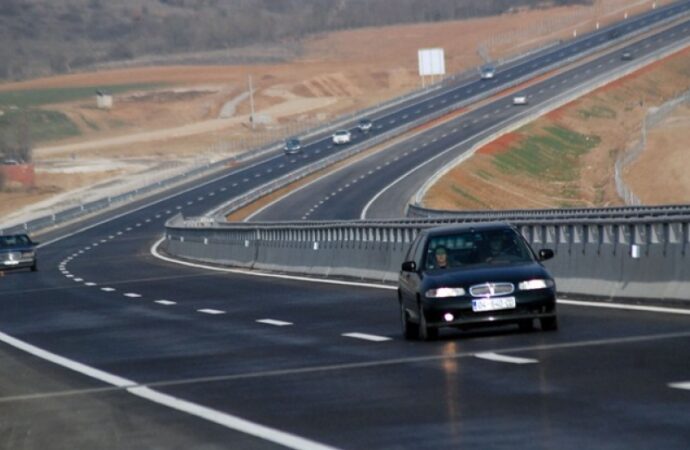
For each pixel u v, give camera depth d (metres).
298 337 51.34
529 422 27.12
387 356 41.88
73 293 96.31
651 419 26.20
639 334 42.34
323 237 100.38
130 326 63.62
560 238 64.38
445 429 27.14
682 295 52.78
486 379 34.31
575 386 31.67
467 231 46.88
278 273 107.06
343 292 77.69
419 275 45.75
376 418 29.42
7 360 51.28
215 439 28.41
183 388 38.12
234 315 65.75
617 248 58.47
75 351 52.88
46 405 37.12
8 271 143.88
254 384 37.66
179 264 134.25
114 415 33.81
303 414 31.00
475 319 44.16
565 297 60.88
